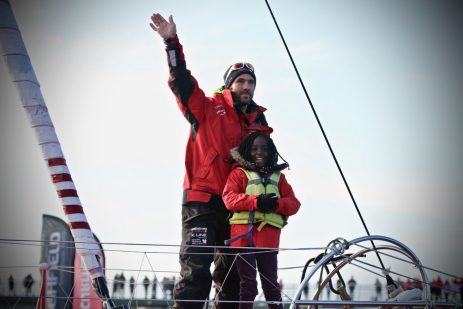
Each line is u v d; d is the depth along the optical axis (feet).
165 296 30.42
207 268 28.07
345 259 27.12
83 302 47.11
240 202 26.78
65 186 30.63
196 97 28.60
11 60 30.22
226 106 29.78
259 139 27.96
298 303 24.90
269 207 26.71
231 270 29.25
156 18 28.35
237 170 28.07
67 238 52.26
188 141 29.37
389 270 27.12
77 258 48.73
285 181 28.78
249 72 29.84
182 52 28.45
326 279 27.50
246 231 27.07
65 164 30.96
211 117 29.19
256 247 26.84
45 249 51.78
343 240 26.27
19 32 30.42
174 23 28.27
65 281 48.21
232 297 29.37
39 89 30.81
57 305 47.16
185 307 27.55
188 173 29.12
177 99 28.68
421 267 27.20
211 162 28.76
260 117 30.89
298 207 27.94
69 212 30.55
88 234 30.55
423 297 27.02
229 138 29.30
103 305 30.30
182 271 28.09
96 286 29.99
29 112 30.53
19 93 30.48
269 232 27.37
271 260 27.25
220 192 28.71
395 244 27.27
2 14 29.99
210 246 26.73
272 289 26.89
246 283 26.71
